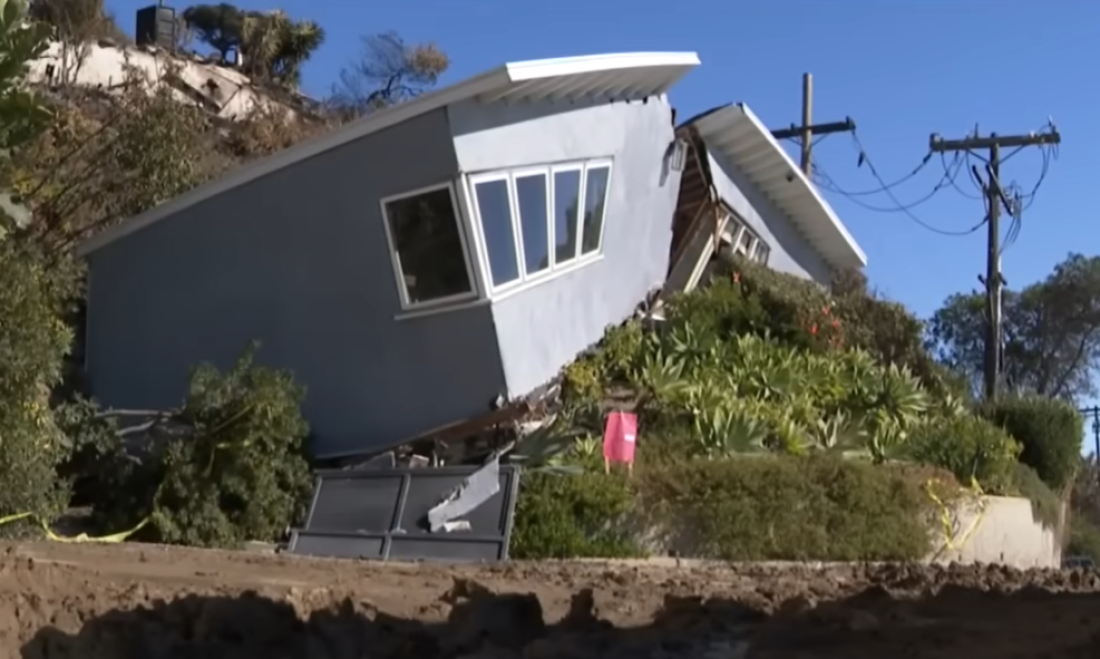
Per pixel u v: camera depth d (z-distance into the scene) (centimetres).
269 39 3881
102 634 592
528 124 1717
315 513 1483
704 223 2355
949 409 2216
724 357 1986
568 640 664
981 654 640
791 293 2252
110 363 1781
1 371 1270
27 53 667
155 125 1927
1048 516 2119
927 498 1719
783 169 2464
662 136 2144
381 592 855
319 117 3469
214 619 634
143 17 3706
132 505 1448
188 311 1744
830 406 2014
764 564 1443
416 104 1572
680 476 1537
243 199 1712
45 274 1515
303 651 601
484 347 1594
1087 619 773
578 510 1495
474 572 1101
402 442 1627
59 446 1402
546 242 1755
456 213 1576
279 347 1692
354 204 1638
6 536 1262
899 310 2433
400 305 1622
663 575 1179
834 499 1608
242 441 1448
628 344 1905
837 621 746
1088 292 4759
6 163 763
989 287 2994
